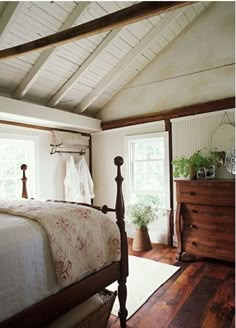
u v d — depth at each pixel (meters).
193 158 3.31
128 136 4.30
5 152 3.64
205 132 3.53
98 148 4.75
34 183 3.87
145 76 4.14
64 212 1.60
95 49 3.34
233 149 3.19
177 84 3.83
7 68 3.02
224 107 3.36
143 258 3.31
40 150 3.97
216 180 2.96
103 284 1.69
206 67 3.57
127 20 1.85
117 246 1.77
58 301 1.37
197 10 3.49
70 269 1.41
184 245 3.19
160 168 4.04
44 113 3.56
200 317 2.01
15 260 1.20
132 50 3.60
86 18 2.81
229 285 2.52
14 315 1.16
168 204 3.88
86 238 1.58
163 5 1.71
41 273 1.30
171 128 3.84
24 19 2.55
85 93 4.09
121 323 1.90
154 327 1.90
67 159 4.35
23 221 1.41
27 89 3.32
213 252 2.96
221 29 3.45
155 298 2.30
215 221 2.95
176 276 2.75
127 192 4.31
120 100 4.43
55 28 2.80
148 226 3.87
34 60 3.07
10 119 3.48
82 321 1.53
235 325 1.90
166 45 3.89
